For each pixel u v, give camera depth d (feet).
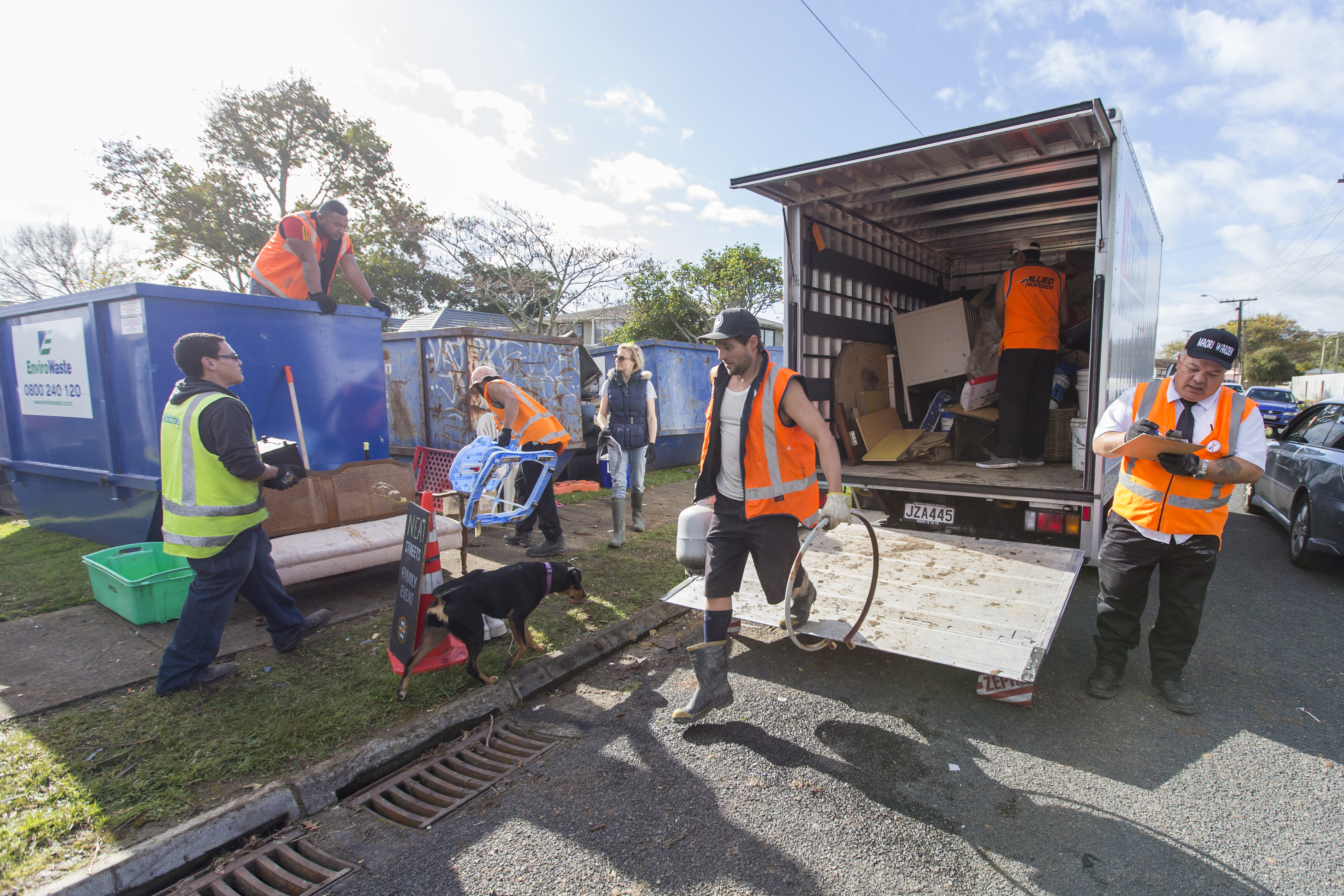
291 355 16.56
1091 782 8.71
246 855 7.41
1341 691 11.28
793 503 9.45
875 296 21.89
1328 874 7.03
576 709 10.77
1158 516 10.20
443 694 10.52
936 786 8.63
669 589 15.71
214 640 10.45
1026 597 11.95
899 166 16.02
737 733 9.95
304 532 14.69
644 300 86.48
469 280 74.33
